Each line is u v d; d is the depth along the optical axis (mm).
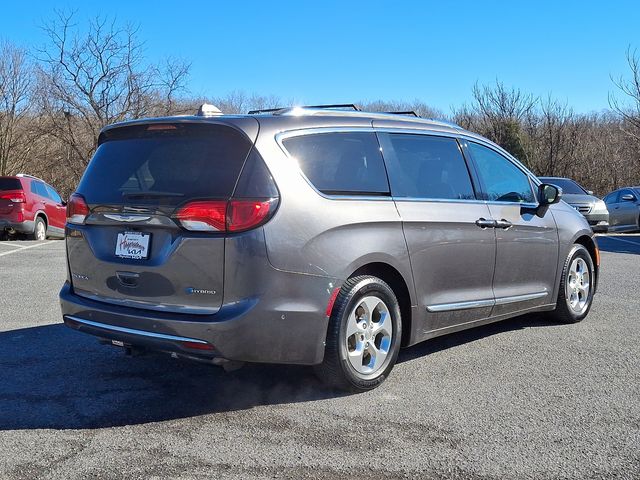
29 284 8492
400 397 4152
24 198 14859
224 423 3727
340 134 4262
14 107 28609
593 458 3270
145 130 4180
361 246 4078
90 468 3150
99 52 28203
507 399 4121
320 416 3828
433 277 4617
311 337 3863
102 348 5277
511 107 35406
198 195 3746
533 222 5566
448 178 4922
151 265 3848
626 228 18875
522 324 6188
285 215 3766
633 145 31844
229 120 3893
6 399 4105
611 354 5152
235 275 3650
